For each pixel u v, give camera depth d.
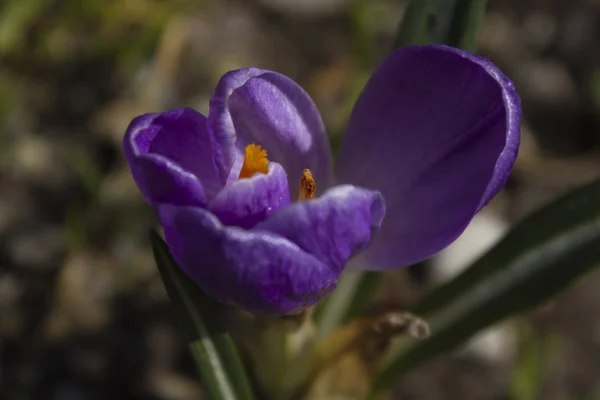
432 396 0.37
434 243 0.28
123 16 0.40
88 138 0.39
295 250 0.26
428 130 0.28
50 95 0.40
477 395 0.37
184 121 0.27
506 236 0.31
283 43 0.43
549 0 0.47
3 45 0.39
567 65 0.45
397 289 0.38
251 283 0.26
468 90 0.28
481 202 0.27
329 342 0.30
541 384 0.37
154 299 0.37
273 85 0.27
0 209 0.38
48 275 0.37
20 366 0.36
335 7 0.45
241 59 0.42
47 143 0.39
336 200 0.26
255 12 0.44
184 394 0.36
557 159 0.42
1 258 0.37
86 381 0.36
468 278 0.31
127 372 0.36
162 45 0.40
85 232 0.38
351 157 0.29
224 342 0.29
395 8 0.45
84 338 0.36
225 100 0.26
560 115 0.43
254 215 0.26
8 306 0.37
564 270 0.30
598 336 0.38
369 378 0.34
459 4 0.31
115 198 0.38
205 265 0.26
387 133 0.28
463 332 0.31
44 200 0.38
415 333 0.29
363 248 0.27
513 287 0.31
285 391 0.31
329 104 0.41
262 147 0.28
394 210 0.28
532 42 0.45
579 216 0.30
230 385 0.29
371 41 0.44
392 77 0.28
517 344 0.37
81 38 0.40
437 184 0.28
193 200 0.26
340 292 0.33
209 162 0.27
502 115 0.27
